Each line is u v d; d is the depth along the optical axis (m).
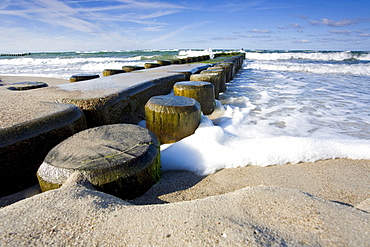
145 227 0.92
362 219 0.93
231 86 8.48
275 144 2.62
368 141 2.80
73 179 1.42
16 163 1.80
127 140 1.87
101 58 27.53
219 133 2.92
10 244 0.82
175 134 2.90
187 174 2.21
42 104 2.53
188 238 0.84
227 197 1.19
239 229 0.88
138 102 3.92
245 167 2.35
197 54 30.31
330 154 2.50
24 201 1.14
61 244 0.83
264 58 25.75
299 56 24.34
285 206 1.05
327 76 11.17
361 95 6.55
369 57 21.25
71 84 4.15
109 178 1.49
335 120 4.30
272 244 0.79
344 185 1.96
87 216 1.01
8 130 1.77
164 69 8.02
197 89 4.12
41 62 25.14
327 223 0.91
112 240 0.85
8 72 14.65
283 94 6.82
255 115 4.66
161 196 1.74
